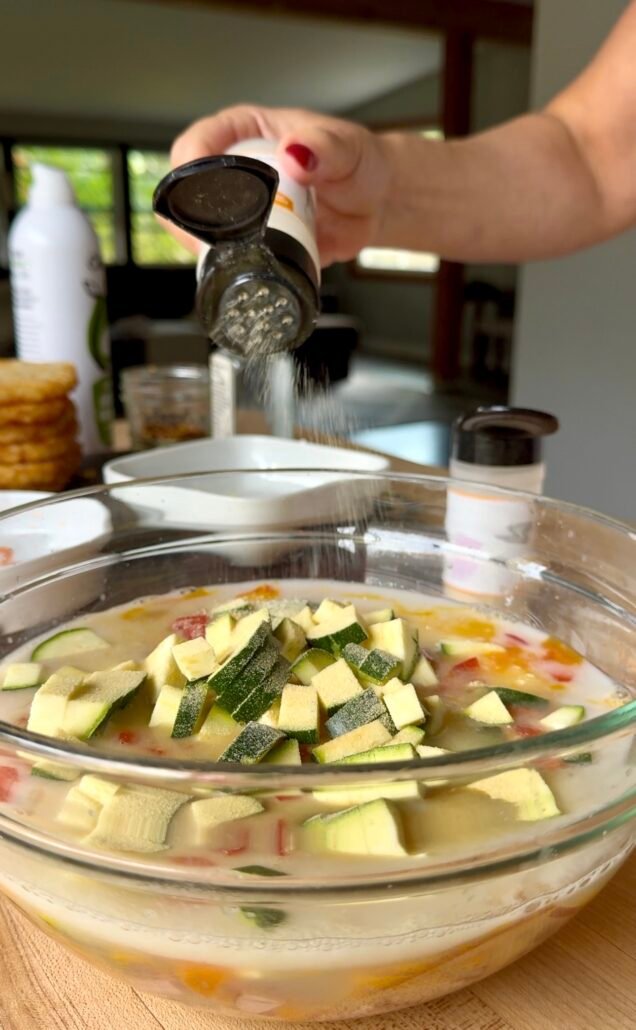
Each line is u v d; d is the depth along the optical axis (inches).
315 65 159.5
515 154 28.0
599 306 56.6
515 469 19.8
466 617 17.0
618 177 29.2
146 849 9.4
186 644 13.2
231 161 13.3
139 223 194.4
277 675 12.8
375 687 12.9
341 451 24.6
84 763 9.0
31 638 16.1
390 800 9.2
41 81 153.1
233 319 16.2
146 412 31.3
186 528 18.5
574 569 16.7
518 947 11.1
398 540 18.7
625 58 28.9
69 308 28.5
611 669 15.1
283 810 9.2
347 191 23.1
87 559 17.3
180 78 156.8
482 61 152.1
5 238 174.1
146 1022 11.4
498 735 12.8
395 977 10.4
